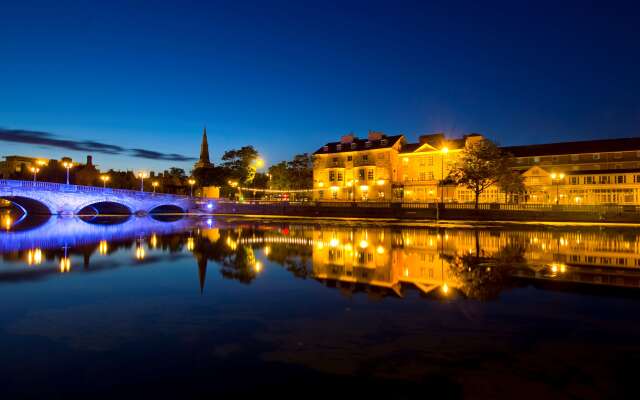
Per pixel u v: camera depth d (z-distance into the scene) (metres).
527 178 69.19
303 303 11.02
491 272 15.61
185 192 136.12
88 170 108.00
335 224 48.25
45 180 97.88
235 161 103.31
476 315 9.80
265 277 14.81
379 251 22.16
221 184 104.62
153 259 19.61
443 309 10.33
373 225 45.78
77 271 16.36
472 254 20.72
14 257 20.52
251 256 20.52
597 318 9.52
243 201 95.50
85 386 6.23
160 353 7.53
